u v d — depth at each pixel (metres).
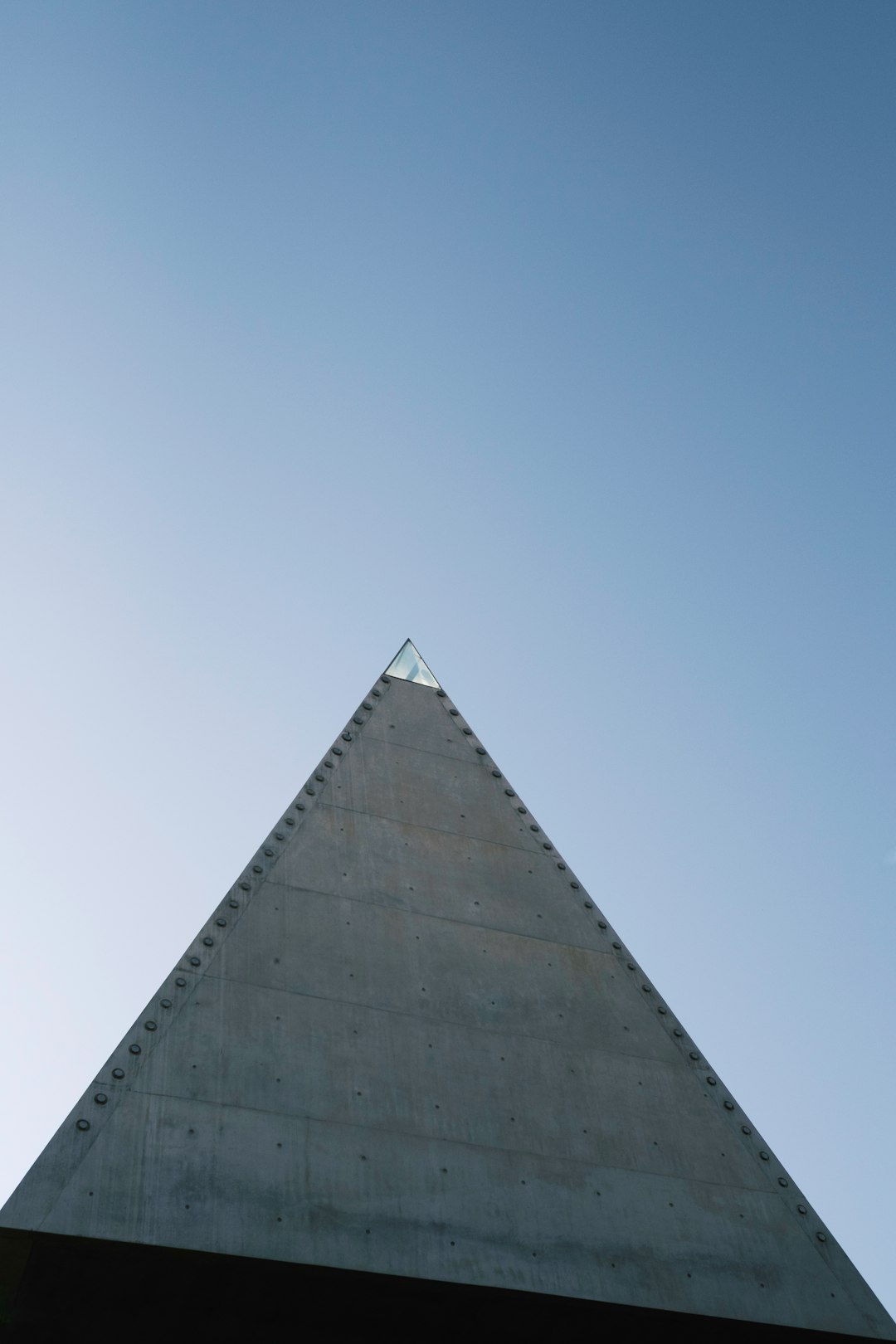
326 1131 13.20
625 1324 13.03
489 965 16.30
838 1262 14.20
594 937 17.55
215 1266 11.71
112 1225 11.43
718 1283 13.38
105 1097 12.63
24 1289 11.53
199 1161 12.35
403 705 20.92
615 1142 14.57
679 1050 16.28
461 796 19.23
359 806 18.17
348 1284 12.08
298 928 15.62
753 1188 14.73
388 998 15.16
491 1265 12.57
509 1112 14.37
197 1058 13.44
